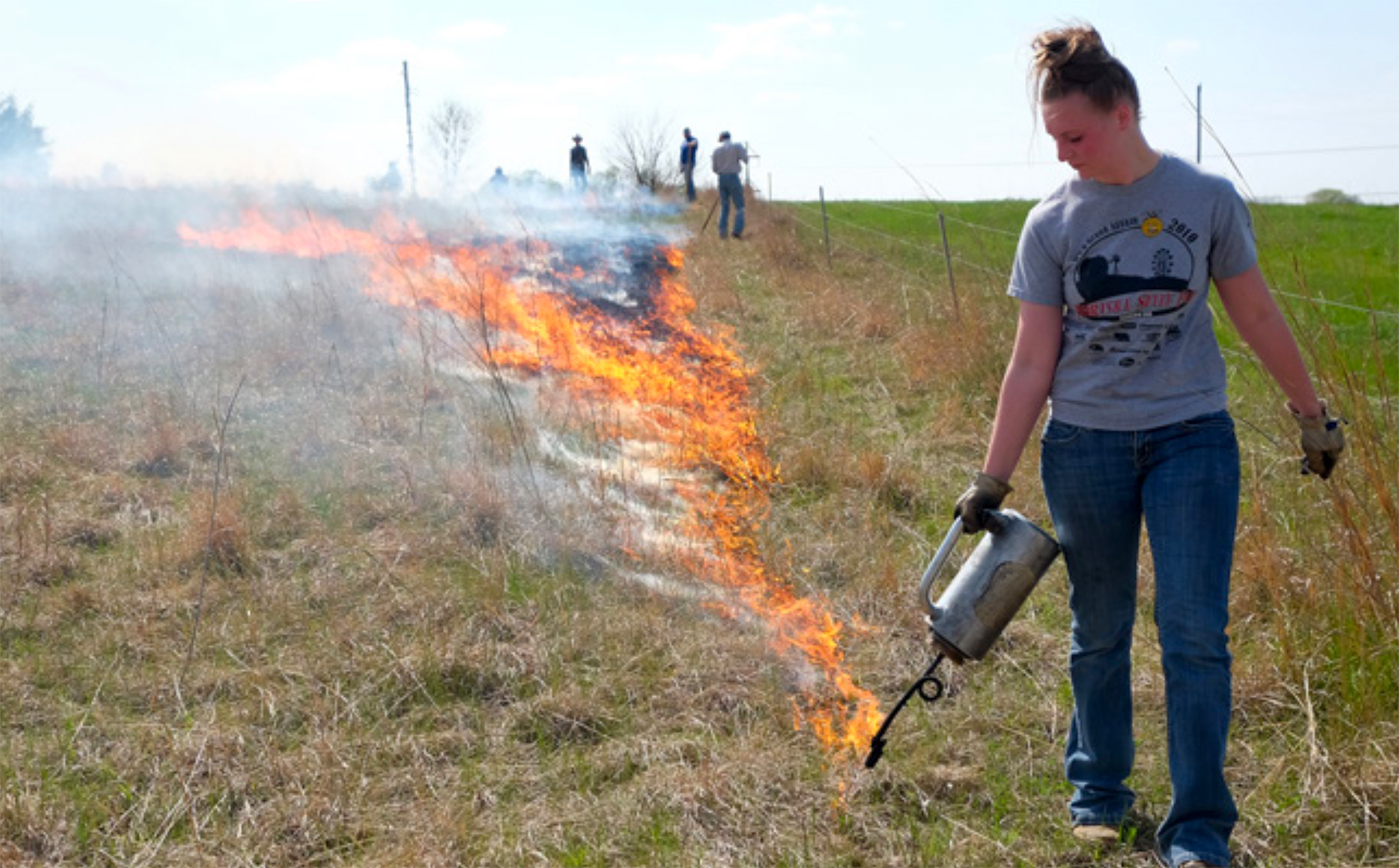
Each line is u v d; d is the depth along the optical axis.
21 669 4.51
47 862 3.46
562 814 3.72
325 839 3.59
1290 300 10.16
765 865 3.45
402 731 4.18
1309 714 3.86
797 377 8.80
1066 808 3.69
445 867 3.44
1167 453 3.24
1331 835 3.49
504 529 5.82
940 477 6.80
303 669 4.53
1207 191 3.16
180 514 6.04
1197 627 3.12
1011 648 4.73
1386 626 4.14
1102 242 3.20
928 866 3.43
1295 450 5.84
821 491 6.60
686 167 24.25
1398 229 18.44
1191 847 3.13
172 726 4.18
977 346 8.70
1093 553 3.38
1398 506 4.44
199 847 3.50
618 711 4.32
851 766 3.92
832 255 15.73
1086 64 3.09
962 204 25.33
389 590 5.25
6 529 5.69
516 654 4.62
